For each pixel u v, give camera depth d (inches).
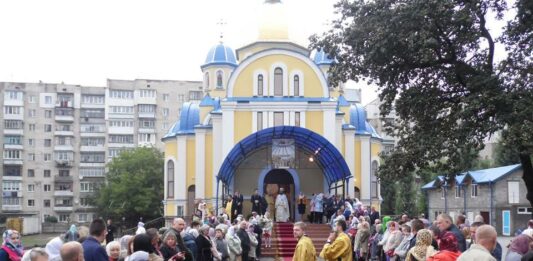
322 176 1748.3
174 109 4185.5
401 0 804.6
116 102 4116.6
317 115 1701.5
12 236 537.0
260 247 1141.7
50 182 3988.7
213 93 2059.5
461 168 797.2
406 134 860.6
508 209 2030.0
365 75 848.3
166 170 1846.7
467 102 735.7
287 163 1579.7
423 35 753.6
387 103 860.0
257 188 1720.0
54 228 3420.3
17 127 3954.2
